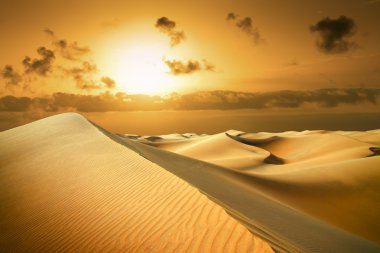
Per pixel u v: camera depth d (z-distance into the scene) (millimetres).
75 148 17406
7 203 11438
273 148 78438
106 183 11062
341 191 24562
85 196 10258
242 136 97438
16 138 25156
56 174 13500
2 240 8398
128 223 7531
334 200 23312
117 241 6754
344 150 52625
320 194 24031
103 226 7746
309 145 69625
